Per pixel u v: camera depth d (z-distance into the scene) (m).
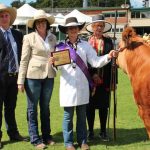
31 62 6.65
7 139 7.41
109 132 7.74
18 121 8.74
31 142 6.92
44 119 6.98
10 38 6.92
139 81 5.09
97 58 6.41
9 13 6.92
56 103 10.89
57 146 6.89
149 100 5.00
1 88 6.88
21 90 6.62
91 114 7.14
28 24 6.71
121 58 5.59
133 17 68.31
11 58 6.89
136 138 7.33
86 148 6.59
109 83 6.95
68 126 6.51
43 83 6.77
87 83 6.43
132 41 5.41
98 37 6.93
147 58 5.13
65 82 6.34
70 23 6.24
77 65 6.32
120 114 9.37
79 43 6.42
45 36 6.75
